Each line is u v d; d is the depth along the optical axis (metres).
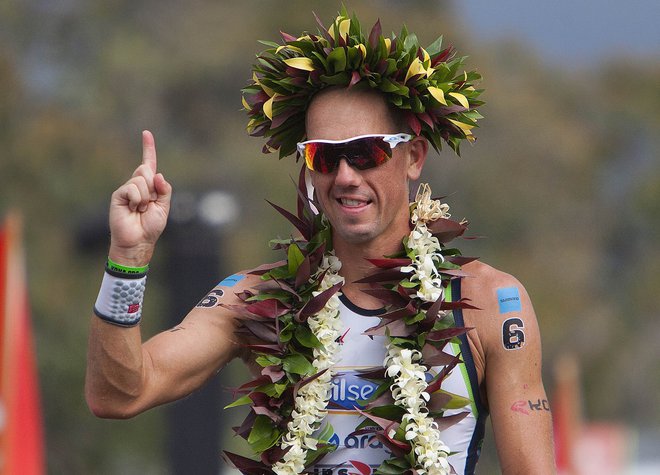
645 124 103.69
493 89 88.44
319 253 13.11
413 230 13.16
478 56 88.75
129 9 82.19
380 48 12.78
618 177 101.06
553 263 87.19
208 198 27.95
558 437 31.03
